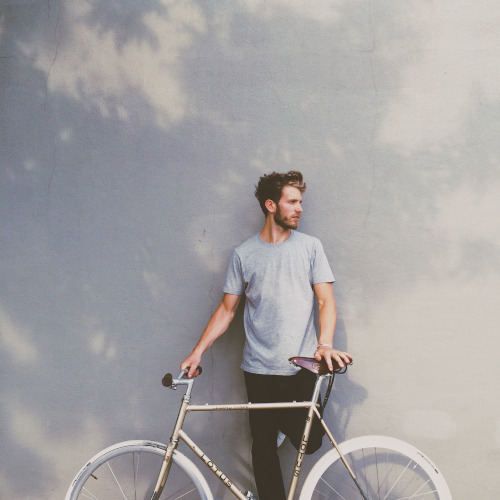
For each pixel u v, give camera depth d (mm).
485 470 3266
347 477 3373
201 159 3322
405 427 3287
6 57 3375
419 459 2979
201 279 3340
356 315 3277
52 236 3379
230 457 3375
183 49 3318
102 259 3369
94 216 3367
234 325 3336
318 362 2822
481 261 3223
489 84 3193
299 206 2969
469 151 3209
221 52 3297
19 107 3377
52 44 3367
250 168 3299
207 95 3311
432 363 3260
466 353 3246
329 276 3018
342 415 3316
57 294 3381
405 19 3213
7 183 3381
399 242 3248
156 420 3377
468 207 3219
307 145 3268
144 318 3365
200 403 3369
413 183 3232
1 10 3373
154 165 3342
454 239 3227
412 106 3221
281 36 3268
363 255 3266
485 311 3232
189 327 3354
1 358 3391
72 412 3393
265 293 2994
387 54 3223
